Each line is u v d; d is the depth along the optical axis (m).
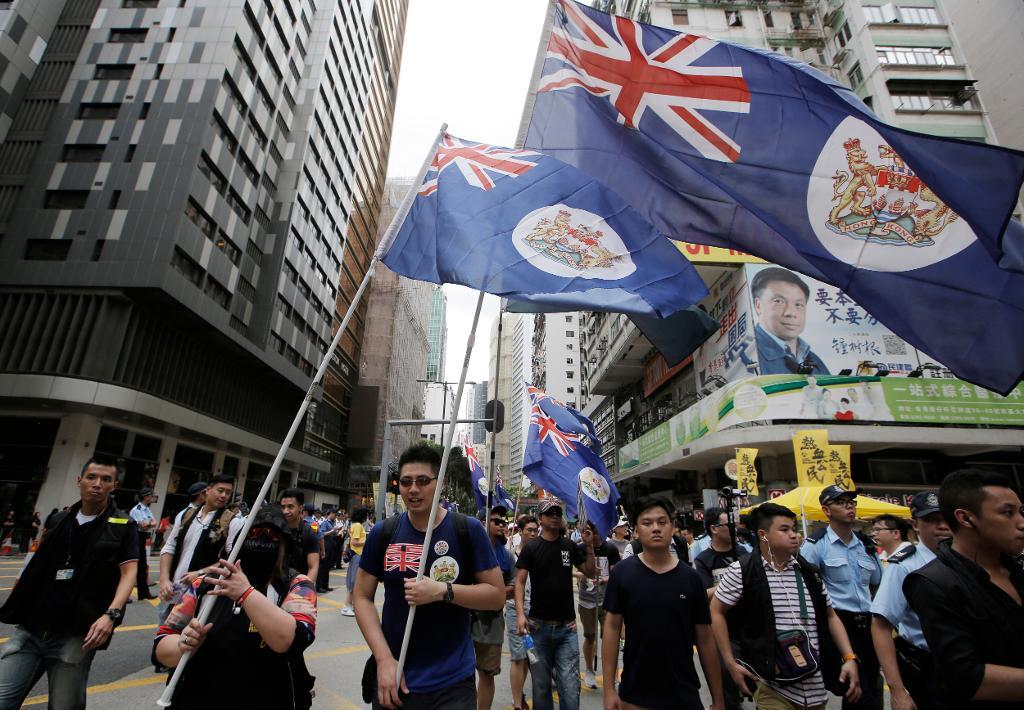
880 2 26.81
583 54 4.22
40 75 27.14
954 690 2.02
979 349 3.34
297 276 38.19
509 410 119.69
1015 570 2.22
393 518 2.85
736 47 3.91
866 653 4.11
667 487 31.78
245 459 34.75
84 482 3.40
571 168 3.79
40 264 23.55
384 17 62.69
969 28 31.08
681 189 3.90
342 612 9.55
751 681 3.40
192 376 28.33
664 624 3.05
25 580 3.21
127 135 25.97
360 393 58.03
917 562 3.40
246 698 2.30
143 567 9.16
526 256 3.35
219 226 28.05
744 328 20.56
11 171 25.34
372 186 61.84
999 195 3.20
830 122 3.65
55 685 3.14
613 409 40.69
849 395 18.84
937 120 24.84
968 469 2.35
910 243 3.48
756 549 3.57
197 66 27.48
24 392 21.30
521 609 4.64
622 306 3.32
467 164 3.68
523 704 4.87
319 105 40.97
